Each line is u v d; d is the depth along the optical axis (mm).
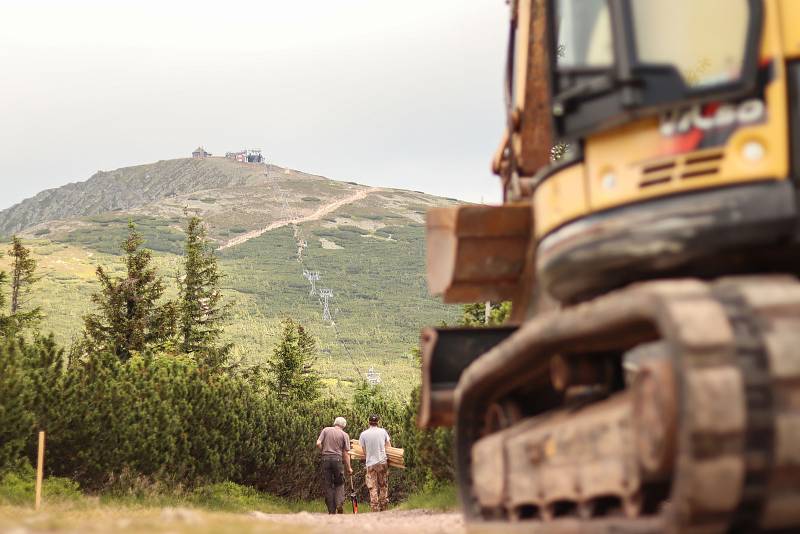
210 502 32344
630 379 10031
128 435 30406
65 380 28672
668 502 8359
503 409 12891
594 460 9539
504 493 11727
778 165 8695
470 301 14133
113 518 18156
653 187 9180
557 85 10016
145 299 60562
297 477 41844
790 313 7527
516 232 13148
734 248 8852
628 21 9312
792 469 7242
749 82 8805
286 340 82875
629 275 9531
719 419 7004
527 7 13109
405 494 42938
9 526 11539
